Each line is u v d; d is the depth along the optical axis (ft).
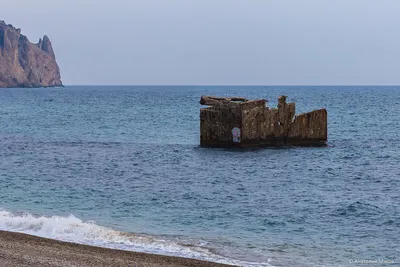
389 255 80.69
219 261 74.74
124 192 124.98
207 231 91.91
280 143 195.42
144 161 175.22
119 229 91.97
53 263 65.77
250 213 105.60
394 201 118.21
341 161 177.17
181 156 185.06
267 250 81.82
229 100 196.75
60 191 125.08
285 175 151.33
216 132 194.90
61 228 86.33
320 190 130.82
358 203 115.24
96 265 66.23
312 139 201.46
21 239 78.38
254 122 190.08
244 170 158.10
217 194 123.95
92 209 107.34
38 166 163.63
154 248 79.30
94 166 164.66
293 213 106.32
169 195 121.90
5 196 118.52
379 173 156.25
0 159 177.88
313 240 88.12
